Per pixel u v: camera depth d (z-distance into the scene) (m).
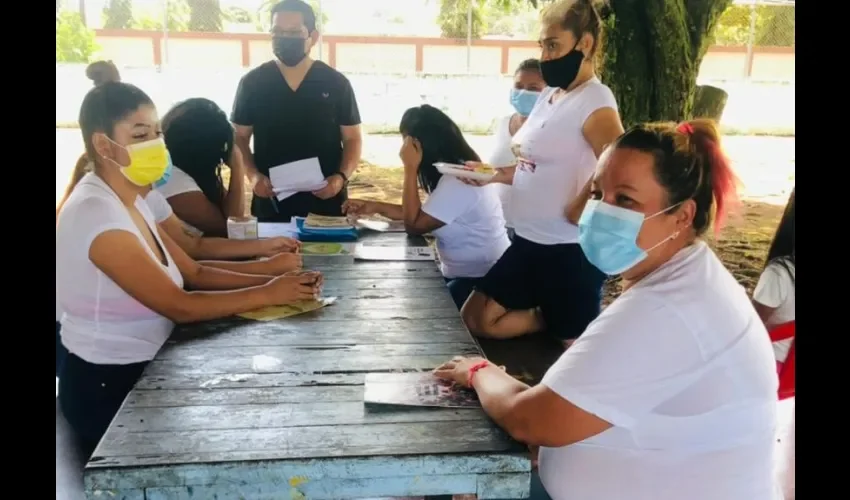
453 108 9.35
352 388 1.64
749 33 9.46
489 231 3.45
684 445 1.40
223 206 3.49
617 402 1.35
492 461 1.37
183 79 9.02
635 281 1.57
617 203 1.46
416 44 9.56
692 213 1.43
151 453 1.33
